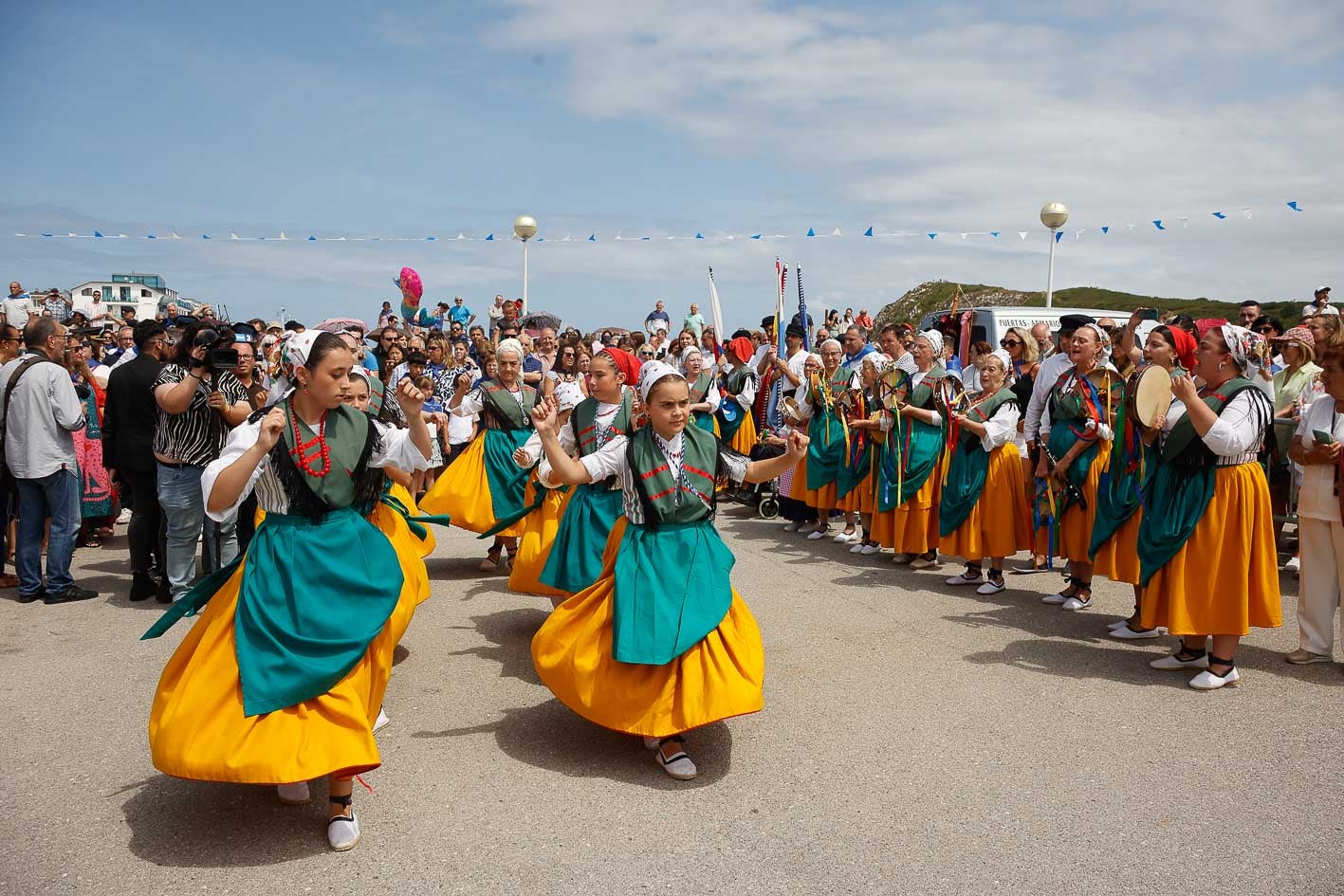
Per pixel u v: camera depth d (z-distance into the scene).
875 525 8.15
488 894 3.08
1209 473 4.96
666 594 3.90
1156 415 5.16
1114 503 5.91
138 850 3.37
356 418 3.66
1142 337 6.59
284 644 3.30
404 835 3.47
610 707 3.92
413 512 6.02
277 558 3.42
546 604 6.73
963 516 7.02
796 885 3.14
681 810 3.67
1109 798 3.76
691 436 4.08
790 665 5.39
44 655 5.51
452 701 4.85
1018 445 7.62
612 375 5.25
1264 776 3.97
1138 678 5.18
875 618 6.34
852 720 4.58
